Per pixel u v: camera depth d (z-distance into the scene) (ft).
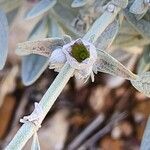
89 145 1.01
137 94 1.02
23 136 0.47
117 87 1.03
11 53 1.05
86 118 1.03
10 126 1.02
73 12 0.70
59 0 0.68
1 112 1.03
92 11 0.67
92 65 0.49
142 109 1.02
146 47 0.74
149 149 0.58
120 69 0.50
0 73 1.05
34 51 0.52
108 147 1.01
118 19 0.59
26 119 0.47
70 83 1.04
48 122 1.02
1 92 1.04
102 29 0.54
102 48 0.56
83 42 0.48
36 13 0.66
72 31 0.69
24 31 1.04
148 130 0.58
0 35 0.59
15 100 1.04
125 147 1.01
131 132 1.01
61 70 0.48
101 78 1.03
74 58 0.48
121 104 1.03
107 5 0.56
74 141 1.01
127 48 0.77
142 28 0.62
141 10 0.56
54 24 0.73
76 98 1.04
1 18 0.59
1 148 0.99
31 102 1.04
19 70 1.05
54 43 0.51
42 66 0.74
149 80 0.52
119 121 1.02
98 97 1.03
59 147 1.00
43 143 1.00
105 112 1.02
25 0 0.80
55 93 0.48
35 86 1.04
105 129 1.01
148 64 0.74
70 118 1.03
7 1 0.76
